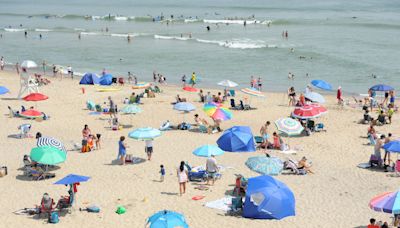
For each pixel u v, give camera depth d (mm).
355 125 31641
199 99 40250
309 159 25016
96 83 43906
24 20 128250
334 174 22734
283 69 56844
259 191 17938
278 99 41000
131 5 180750
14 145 27125
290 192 18219
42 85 46812
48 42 83812
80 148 26609
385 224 15922
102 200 19625
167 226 14633
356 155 25562
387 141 23812
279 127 26031
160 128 30547
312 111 29766
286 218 17984
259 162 20031
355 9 137750
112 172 22875
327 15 120250
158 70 57969
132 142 27969
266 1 179500
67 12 154125
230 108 37000
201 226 17312
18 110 35375
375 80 50031
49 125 31719
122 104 38094
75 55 69562
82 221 17688
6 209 18734
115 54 69625
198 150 21453
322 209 18844
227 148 24031
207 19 115250
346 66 57062
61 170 23125
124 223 17531
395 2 158000
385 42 73125
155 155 25375
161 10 153250
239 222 17641
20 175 22391
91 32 96250
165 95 41938
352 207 19016
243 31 92438
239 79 52156
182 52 69688
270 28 96125
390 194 16047
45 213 18266
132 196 20062
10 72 57250
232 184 21250
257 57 64438
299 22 103062
